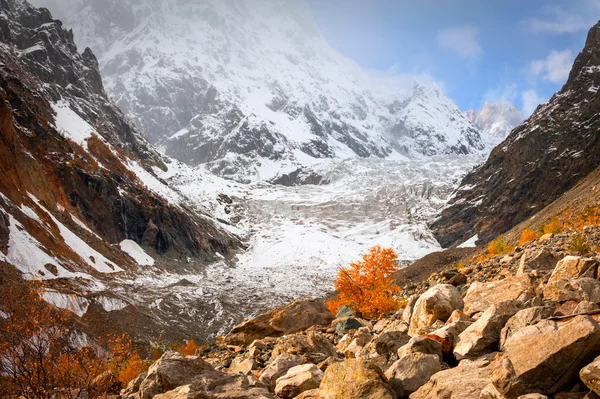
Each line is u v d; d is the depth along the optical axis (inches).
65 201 3966.5
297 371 296.8
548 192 5561.0
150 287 3240.7
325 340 397.7
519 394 193.6
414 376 239.6
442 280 595.5
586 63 6727.4
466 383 215.2
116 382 394.3
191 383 284.0
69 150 4586.6
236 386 287.0
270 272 5295.3
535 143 6505.9
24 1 7672.2
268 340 496.1
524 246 599.8
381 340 316.2
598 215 790.5
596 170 2343.8
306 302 641.6
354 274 608.7
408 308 419.5
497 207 6309.1
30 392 320.8
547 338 202.7
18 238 2397.9
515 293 336.5
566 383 191.9
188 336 2320.4
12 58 5654.5
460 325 295.4
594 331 191.6
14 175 3147.1
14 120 4087.1
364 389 221.3
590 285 279.9
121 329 1988.2
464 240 6437.0
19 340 333.4
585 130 5807.1
